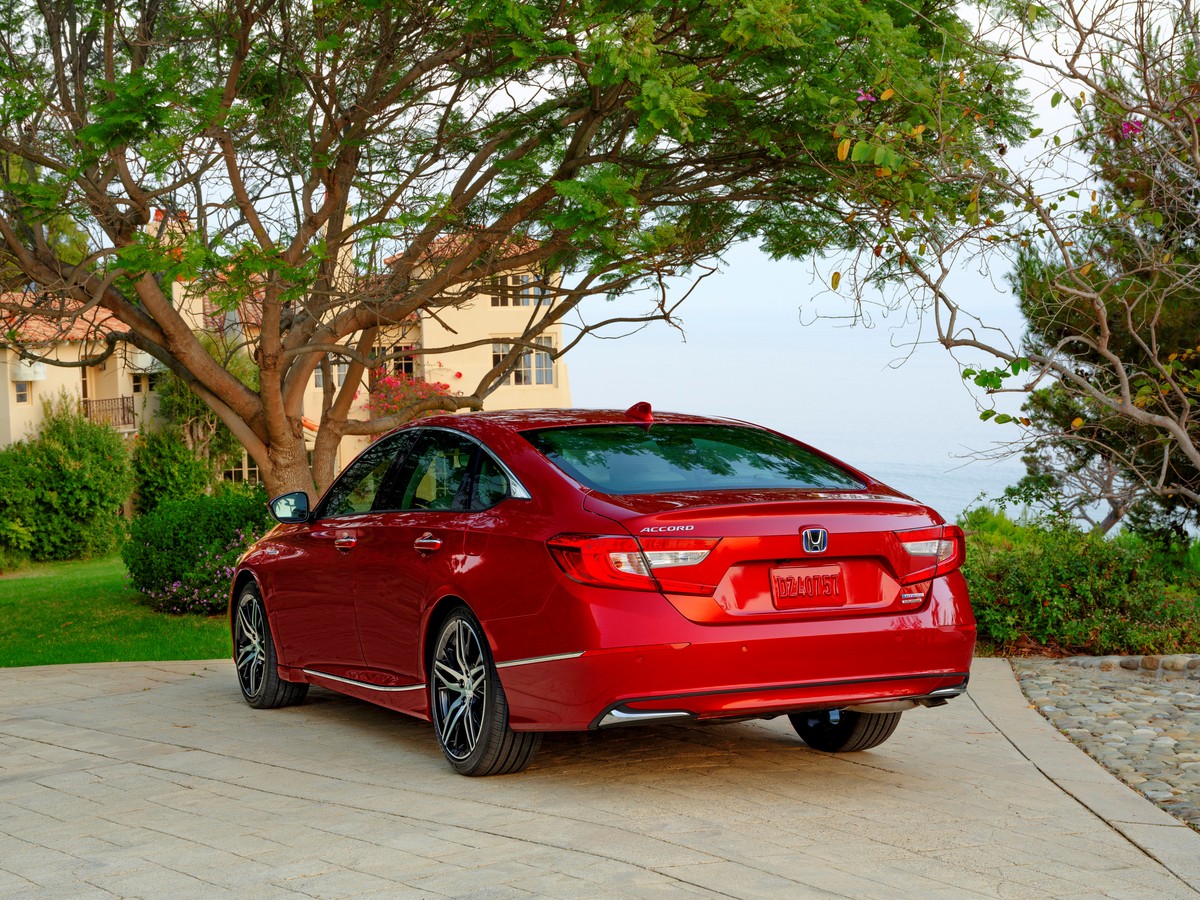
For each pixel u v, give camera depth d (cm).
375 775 541
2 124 903
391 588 575
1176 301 1056
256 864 407
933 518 510
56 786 541
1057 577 961
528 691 485
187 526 1333
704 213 1116
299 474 1208
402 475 614
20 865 420
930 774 541
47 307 1076
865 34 840
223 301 878
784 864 394
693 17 864
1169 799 500
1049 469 1120
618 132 1080
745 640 459
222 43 968
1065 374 746
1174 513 1263
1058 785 520
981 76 897
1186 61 725
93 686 825
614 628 454
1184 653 903
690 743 604
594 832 432
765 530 468
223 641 1117
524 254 1052
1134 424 1060
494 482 537
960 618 502
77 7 969
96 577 2092
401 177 1025
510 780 522
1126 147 778
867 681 480
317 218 984
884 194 860
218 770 561
